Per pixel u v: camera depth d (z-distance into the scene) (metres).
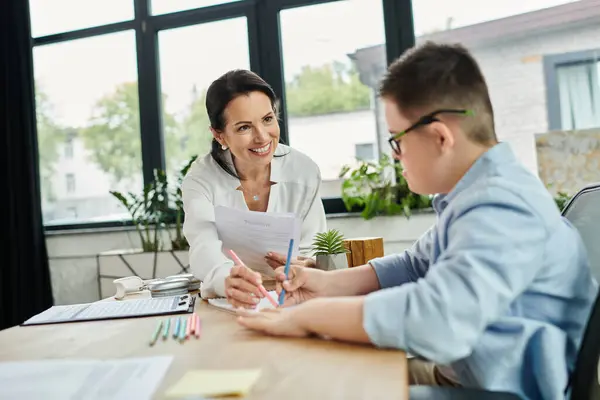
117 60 3.12
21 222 2.96
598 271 0.78
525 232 0.60
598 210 0.82
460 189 0.69
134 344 0.71
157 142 3.03
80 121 3.17
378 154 2.68
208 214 1.29
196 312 0.93
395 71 0.72
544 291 0.67
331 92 2.76
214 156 1.43
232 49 2.95
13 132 2.99
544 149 2.36
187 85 3.02
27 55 3.02
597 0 2.36
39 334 0.81
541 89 2.44
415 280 0.90
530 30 2.45
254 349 0.64
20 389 0.53
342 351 0.61
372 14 2.71
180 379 0.54
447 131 0.68
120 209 3.10
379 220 2.55
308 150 2.79
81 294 3.01
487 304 0.57
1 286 2.99
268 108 1.29
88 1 3.16
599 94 2.36
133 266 2.69
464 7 2.57
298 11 2.81
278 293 0.93
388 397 0.46
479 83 0.70
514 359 0.63
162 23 3.03
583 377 0.59
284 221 1.04
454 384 0.77
